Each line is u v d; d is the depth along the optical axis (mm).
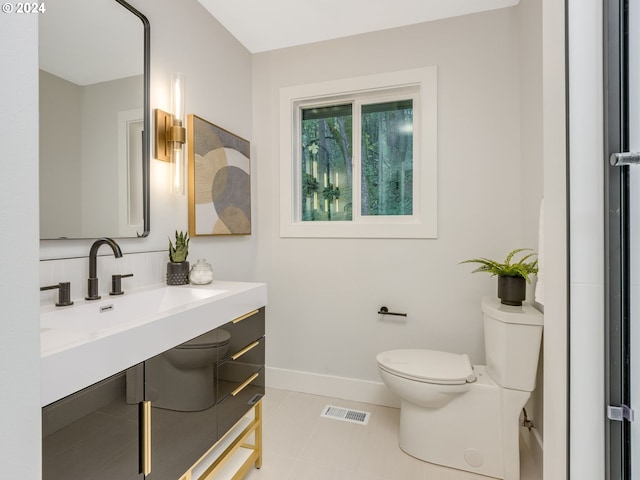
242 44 2387
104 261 1352
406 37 2191
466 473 1622
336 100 2432
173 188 1682
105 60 1364
